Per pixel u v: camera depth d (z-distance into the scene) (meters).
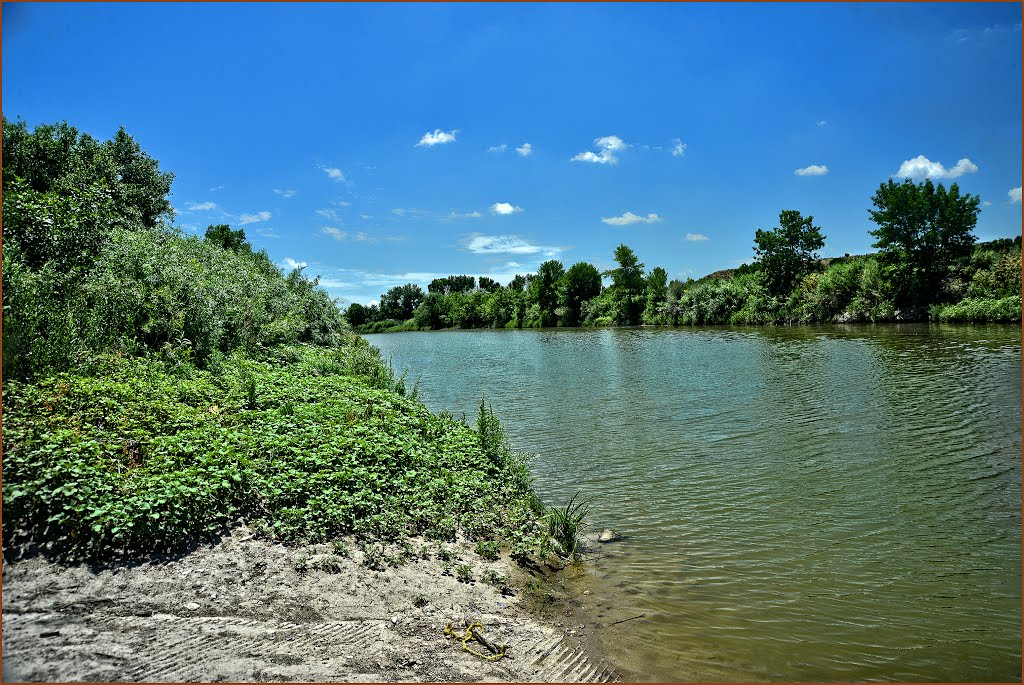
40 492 5.72
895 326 43.06
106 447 7.05
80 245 13.16
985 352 24.88
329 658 4.53
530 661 4.99
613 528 8.38
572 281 86.12
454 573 6.45
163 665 4.12
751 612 5.98
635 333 56.94
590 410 16.80
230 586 5.36
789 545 7.64
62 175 17.89
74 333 10.63
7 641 4.17
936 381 18.64
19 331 9.29
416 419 11.48
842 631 5.61
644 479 10.52
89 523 5.64
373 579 5.94
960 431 12.75
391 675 4.44
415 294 121.69
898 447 11.83
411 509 7.56
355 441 8.84
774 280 61.59
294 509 6.66
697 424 14.60
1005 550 7.33
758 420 14.73
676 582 6.68
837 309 53.09
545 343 47.31
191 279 14.59
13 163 17.58
